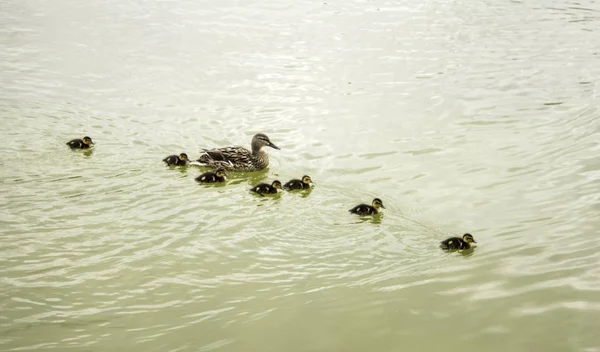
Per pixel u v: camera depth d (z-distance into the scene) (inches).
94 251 413.7
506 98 679.1
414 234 442.3
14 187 486.6
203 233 440.5
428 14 948.0
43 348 326.6
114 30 860.6
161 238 432.1
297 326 347.3
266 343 333.7
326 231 447.5
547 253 410.9
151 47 806.5
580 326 341.7
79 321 349.1
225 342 333.7
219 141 590.6
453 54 799.7
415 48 817.5
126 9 943.7
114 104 656.4
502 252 415.2
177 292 377.1
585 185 499.2
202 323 349.7
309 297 373.1
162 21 896.9
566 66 764.6
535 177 517.7
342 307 363.3
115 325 346.9
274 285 385.4
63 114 626.2
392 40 843.4
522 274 390.0
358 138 597.9
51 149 553.3
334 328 345.4
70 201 473.1
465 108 656.4
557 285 377.1
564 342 330.6
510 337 335.9
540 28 898.7
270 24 892.6
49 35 837.2
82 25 877.8
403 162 551.2
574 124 614.9
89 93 679.1
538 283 380.2
